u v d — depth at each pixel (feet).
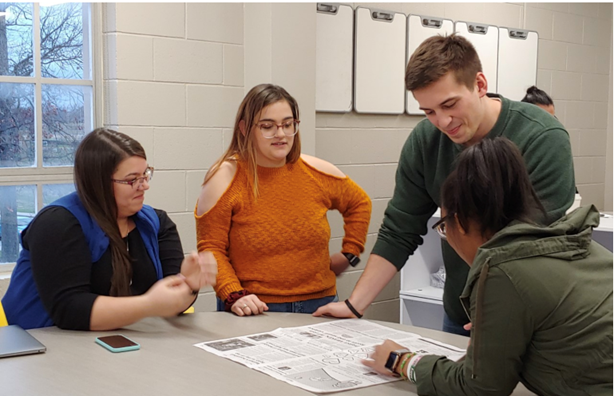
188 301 5.76
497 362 3.74
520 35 15.26
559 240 3.75
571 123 17.02
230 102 11.04
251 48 11.00
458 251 4.11
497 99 5.93
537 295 3.63
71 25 10.01
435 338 5.57
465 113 5.43
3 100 9.51
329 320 6.21
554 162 5.37
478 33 14.37
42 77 9.81
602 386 3.64
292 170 6.97
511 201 3.83
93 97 10.12
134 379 4.37
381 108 12.89
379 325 6.02
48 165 9.98
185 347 5.18
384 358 4.56
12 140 9.63
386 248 6.54
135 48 9.93
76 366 4.65
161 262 6.59
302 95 11.12
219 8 10.78
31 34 9.68
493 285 3.71
